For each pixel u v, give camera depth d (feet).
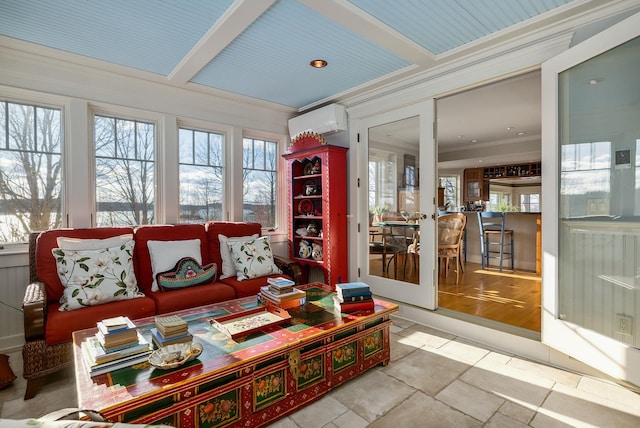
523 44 7.89
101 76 9.66
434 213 10.12
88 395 3.99
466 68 9.07
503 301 11.52
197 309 7.13
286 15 7.00
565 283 7.21
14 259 8.41
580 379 6.88
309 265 13.35
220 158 12.44
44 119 8.98
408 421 5.54
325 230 12.20
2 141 8.46
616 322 6.33
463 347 8.48
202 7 6.62
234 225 11.14
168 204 10.98
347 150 12.63
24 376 6.20
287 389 5.55
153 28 7.45
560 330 7.14
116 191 10.19
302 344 5.61
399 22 7.19
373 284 11.94
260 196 13.60
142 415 4.04
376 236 11.84
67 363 6.61
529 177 27.02
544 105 7.47
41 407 6.00
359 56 8.93
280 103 13.08
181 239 9.89
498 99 13.79
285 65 9.50
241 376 4.92
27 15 6.89
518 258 17.76
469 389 6.50
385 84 10.84
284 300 6.99
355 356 6.72
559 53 7.41
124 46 8.30
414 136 10.61
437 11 6.81
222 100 12.20
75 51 8.55
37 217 8.90
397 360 7.73
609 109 6.39
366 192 12.14
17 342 8.48
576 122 6.95
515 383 6.73
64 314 6.81
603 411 5.82
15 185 8.63
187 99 11.36
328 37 7.93
